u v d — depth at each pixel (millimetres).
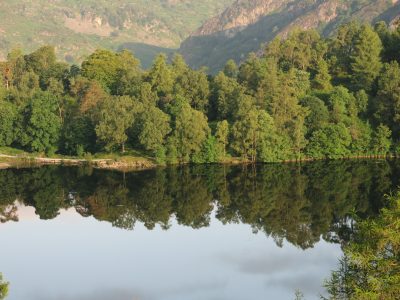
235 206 90125
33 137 142000
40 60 195500
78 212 87375
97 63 178625
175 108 142500
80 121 139625
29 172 123500
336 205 87062
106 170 126562
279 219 80438
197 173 121688
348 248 37062
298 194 97312
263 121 135500
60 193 101688
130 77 166625
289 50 185375
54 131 140500
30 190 104312
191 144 134125
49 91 153250
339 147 138875
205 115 153500
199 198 96625
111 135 132625
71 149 141875
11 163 134750
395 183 102375
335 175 115000
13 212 87688
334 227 74500
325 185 104188
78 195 99938
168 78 159875
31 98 146875
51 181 113062
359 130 141500
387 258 35094
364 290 35312
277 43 191000
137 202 94062
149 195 99438
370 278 35562
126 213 86375
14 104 152500
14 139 144625
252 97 145750
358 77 161000
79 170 126375
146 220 81875
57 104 144250
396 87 141375
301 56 180750
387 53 177125
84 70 179750
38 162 136875
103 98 144625
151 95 147750
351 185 102938
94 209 89188
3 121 143125
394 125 142250
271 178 114000
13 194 101000
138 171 125125
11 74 188125
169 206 90812
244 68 170125
